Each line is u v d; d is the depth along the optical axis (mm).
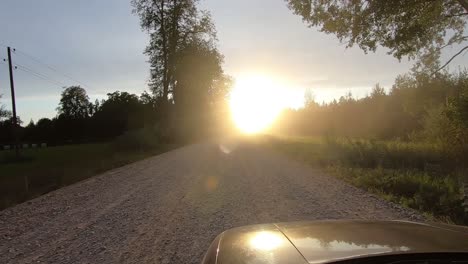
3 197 13891
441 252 2357
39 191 15094
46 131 130375
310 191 12695
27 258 6664
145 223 8789
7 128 111938
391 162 20578
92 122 125000
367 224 3213
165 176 17156
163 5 51625
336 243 2590
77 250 6969
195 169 19578
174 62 51906
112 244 7254
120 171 19828
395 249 2408
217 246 3037
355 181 14516
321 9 19641
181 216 9359
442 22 21109
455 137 21094
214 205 10578
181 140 49938
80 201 11945
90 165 24219
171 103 55312
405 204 10445
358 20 18609
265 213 9391
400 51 20234
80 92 132875
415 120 41344
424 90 28141
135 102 120438
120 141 37406
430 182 12875
